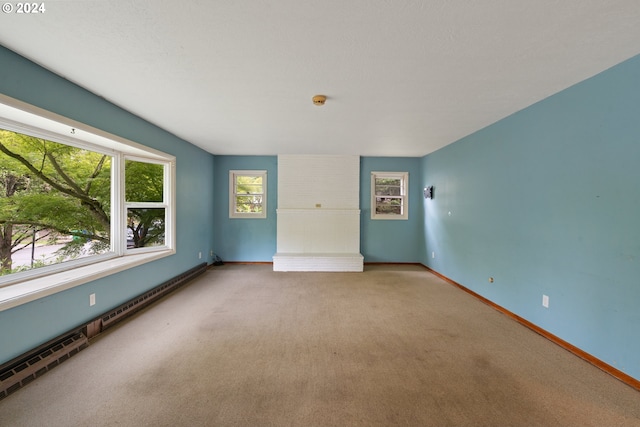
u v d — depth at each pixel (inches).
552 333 100.5
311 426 60.2
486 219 140.6
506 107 113.5
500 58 74.9
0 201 85.4
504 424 61.2
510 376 78.7
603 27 61.1
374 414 63.8
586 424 61.4
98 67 80.7
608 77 80.9
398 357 88.4
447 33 63.7
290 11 56.3
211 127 142.6
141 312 123.6
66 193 106.3
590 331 86.4
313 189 221.3
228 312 124.6
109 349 91.4
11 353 73.7
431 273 201.6
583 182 88.9
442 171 190.4
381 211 233.0
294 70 82.1
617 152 78.6
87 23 60.4
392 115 123.3
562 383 75.7
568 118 94.1
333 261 205.0
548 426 60.7
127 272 120.3
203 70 82.4
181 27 62.0
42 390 70.5
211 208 219.9
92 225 117.5
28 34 64.6
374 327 110.6
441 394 70.8
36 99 78.4
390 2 53.6
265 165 227.5
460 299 145.5
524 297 114.5
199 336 101.3
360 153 215.6
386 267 220.1
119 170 127.2
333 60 76.3
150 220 147.0
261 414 63.5
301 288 162.1
